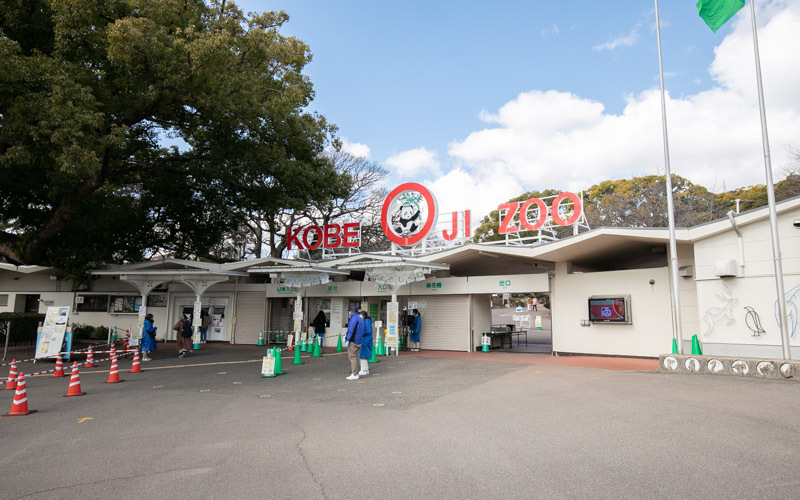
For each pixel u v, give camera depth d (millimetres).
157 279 20297
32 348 21719
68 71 14742
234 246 36219
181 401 9984
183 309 26141
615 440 6281
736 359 11352
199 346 21688
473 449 6098
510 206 19172
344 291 22297
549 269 20578
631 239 15727
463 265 21750
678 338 12844
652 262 21219
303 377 13141
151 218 24953
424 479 5059
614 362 15344
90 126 14133
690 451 5715
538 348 22359
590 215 37000
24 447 6711
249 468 5535
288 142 20594
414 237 20359
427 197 20203
